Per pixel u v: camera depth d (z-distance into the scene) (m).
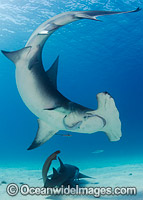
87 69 33.59
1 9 15.21
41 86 3.57
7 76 34.47
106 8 16.39
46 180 4.38
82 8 16.12
